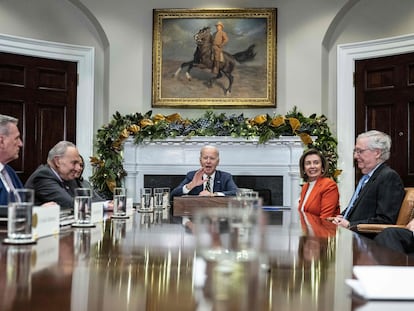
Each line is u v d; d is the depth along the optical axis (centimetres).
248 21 606
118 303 85
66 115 590
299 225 233
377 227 302
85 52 601
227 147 580
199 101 609
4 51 550
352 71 581
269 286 98
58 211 182
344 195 580
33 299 86
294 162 569
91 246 149
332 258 133
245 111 611
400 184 337
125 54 609
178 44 611
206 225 106
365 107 572
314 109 593
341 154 582
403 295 88
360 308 83
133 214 277
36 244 152
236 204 108
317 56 592
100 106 612
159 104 610
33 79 569
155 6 612
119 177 575
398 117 548
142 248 145
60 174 324
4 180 280
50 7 584
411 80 540
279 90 605
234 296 90
